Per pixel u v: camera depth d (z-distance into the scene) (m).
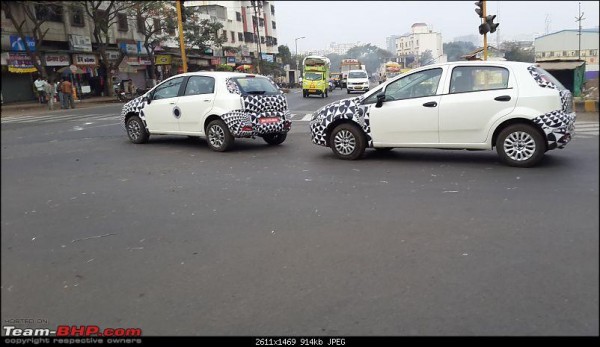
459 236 4.34
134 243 4.41
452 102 7.34
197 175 7.35
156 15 35.75
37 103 29.00
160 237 4.55
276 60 81.69
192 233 4.64
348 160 8.24
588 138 9.59
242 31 68.56
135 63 38.97
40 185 6.80
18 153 9.86
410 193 5.86
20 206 5.68
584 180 6.15
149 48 40.34
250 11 71.62
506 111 7.00
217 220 5.02
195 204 5.66
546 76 7.08
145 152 9.74
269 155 9.06
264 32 78.44
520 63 7.20
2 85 28.88
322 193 6.00
